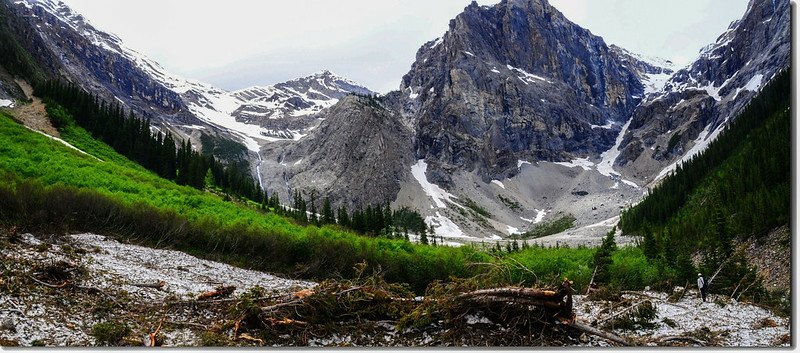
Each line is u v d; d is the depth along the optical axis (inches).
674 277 1640.0
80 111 3710.6
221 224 1620.3
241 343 657.6
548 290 722.2
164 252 1348.4
